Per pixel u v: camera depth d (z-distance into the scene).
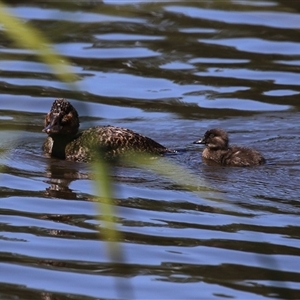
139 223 11.11
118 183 12.98
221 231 10.86
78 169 14.12
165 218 11.36
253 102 18.06
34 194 12.54
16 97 18.09
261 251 10.15
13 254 10.09
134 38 21.42
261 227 11.01
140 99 18.22
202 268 9.64
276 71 19.66
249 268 9.64
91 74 19.30
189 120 17.22
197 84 18.98
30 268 9.64
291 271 9.52
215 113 17.55
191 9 23.30
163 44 21.09
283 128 16.66
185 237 10.63
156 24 22.30
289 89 18.75
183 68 19.81
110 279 9.32
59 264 9.78
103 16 22.72
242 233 10.80
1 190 12.73
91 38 21.42
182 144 15.89
